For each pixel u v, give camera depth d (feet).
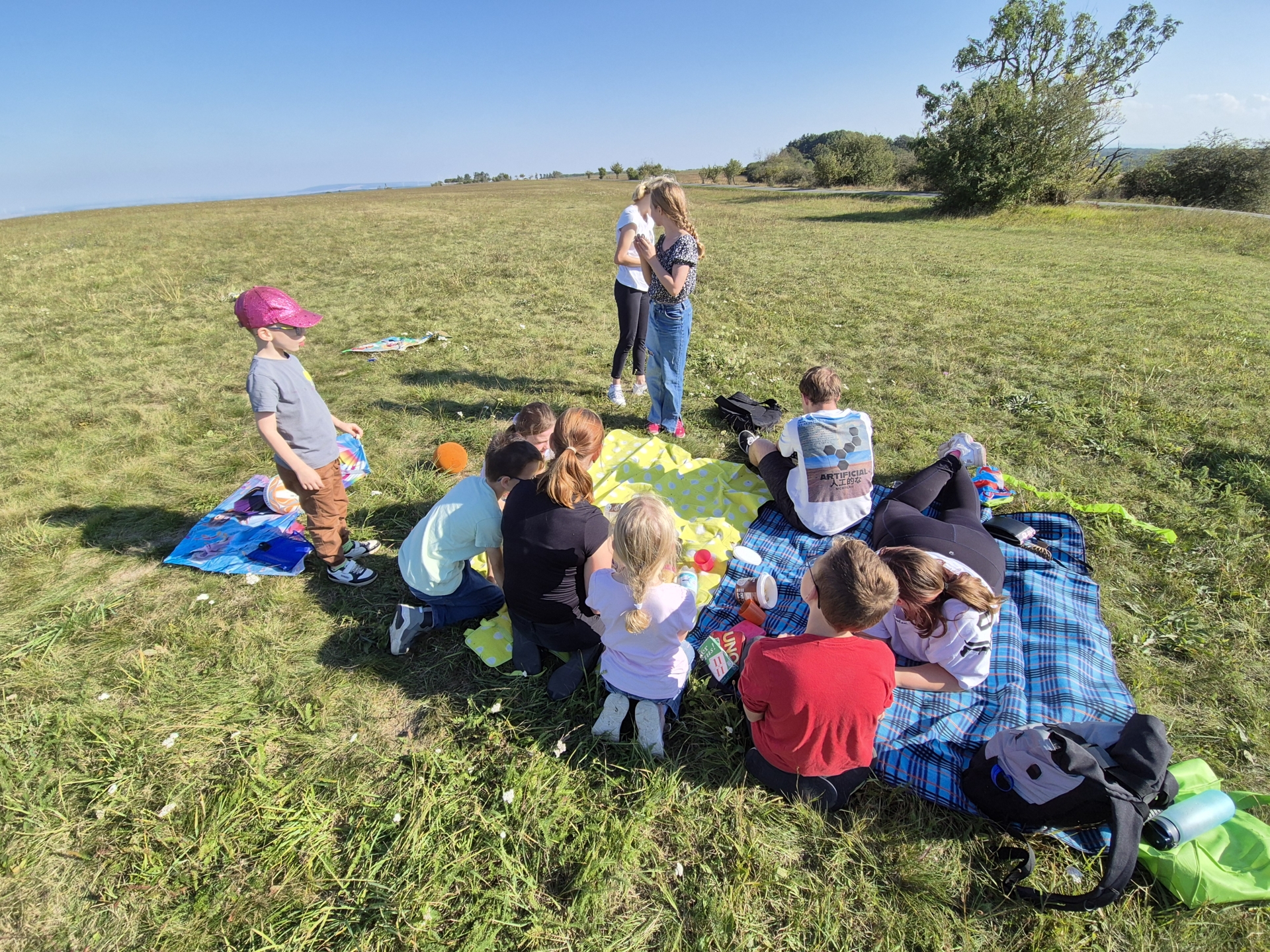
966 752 8.43
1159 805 6.75
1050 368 21.49
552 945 6.50
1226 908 6.63
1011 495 13.80
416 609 9.68
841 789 7.67
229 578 11.64
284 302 9.80
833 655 7.15
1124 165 101.09
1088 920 6.67
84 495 14.33
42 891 6.92
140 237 55.36
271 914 6.68
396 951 6.41
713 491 14.29
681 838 7.50
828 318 28.07
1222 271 37.55
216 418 18.21
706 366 21.77
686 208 14.25
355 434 12.15
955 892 6.98
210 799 7.79
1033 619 10.49
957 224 66.95
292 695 9.24
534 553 8.82
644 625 7.66
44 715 8.87
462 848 7.30
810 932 6.66
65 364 22.77
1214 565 11.67
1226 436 16.37
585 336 25.58
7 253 47.85
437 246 48.37
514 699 9.13
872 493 13.66
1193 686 9.38
